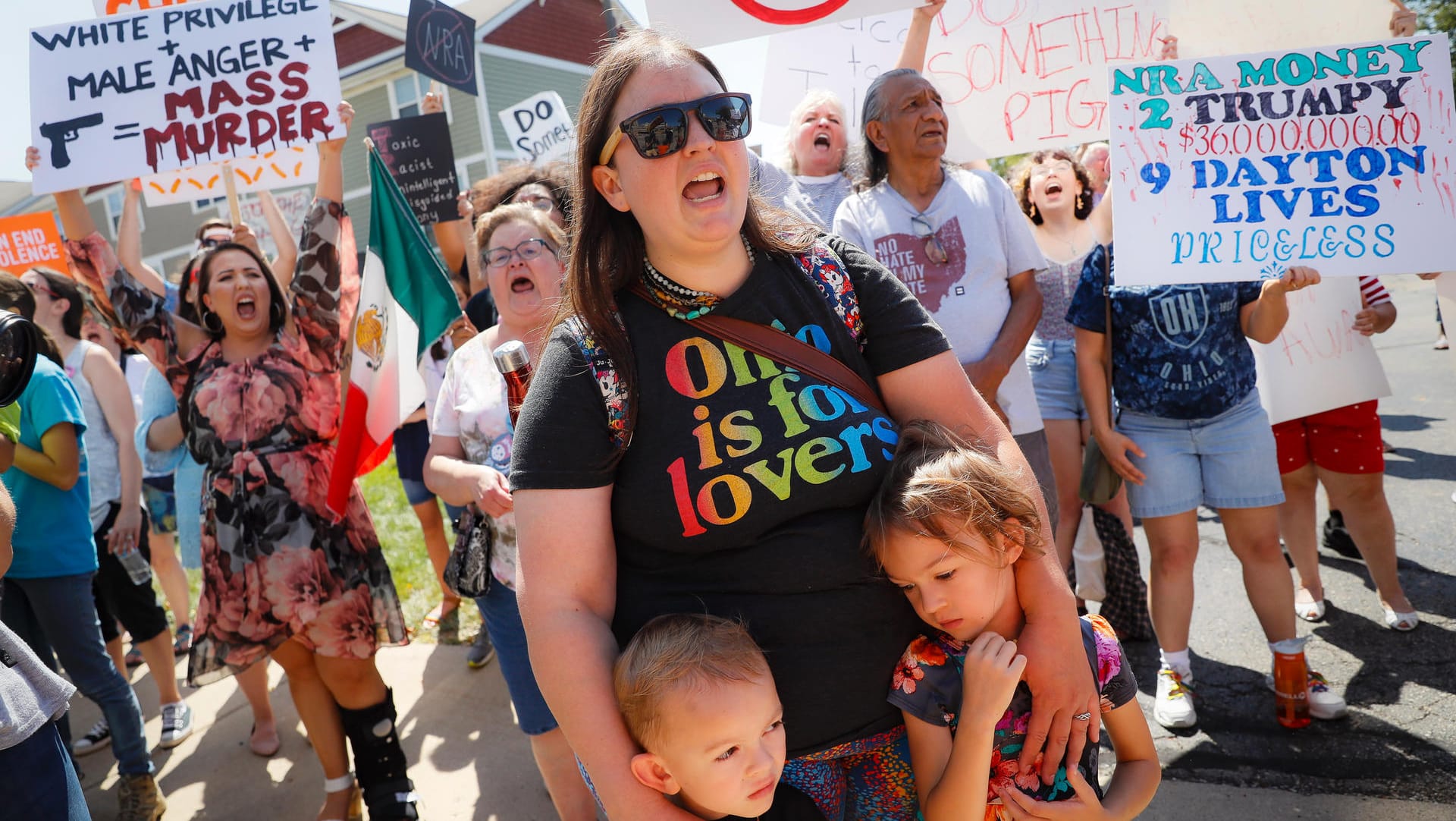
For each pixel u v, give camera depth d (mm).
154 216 23531
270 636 2971
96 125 3480
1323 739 2977
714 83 1464
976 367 3146
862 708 1557
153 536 4895
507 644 2689
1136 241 2887
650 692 1365
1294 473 3691
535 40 19875
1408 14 3279
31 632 3469
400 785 3086
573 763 2738
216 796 3588
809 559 1477
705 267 1500
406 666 4426
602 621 1463
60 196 3418
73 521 3312
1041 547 1579
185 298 3131
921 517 1450
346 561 3045
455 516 4480
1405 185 2760
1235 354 3127
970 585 1515
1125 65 2891
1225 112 2848
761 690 1410
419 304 3262
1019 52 3883
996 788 1604
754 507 1452
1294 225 2820
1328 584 4066
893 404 1646
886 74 3289
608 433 1460
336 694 3051
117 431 3883
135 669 4918
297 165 4922
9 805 1928
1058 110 3875
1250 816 2650
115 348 5004
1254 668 3471
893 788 1652
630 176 1446
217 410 3023
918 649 1574
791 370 1501
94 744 4059
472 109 18844
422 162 5316
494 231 2799
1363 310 3510
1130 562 3775
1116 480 3324
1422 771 2742
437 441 2844
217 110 3471
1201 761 2953
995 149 3951
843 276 1598
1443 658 3326
